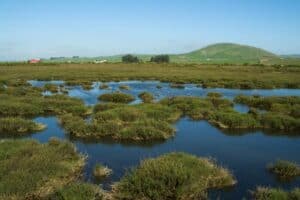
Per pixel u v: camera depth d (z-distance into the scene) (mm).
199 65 115500
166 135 19703
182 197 10789
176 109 27219
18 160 12969
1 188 10445
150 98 35469
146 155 16297
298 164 14977
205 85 50500
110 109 25109
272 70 87875
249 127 22578
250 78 62094
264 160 15688
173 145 18219
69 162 14109
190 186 10969
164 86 51562
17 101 29938
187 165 12531
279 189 11281
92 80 59656
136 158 15797
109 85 52500
